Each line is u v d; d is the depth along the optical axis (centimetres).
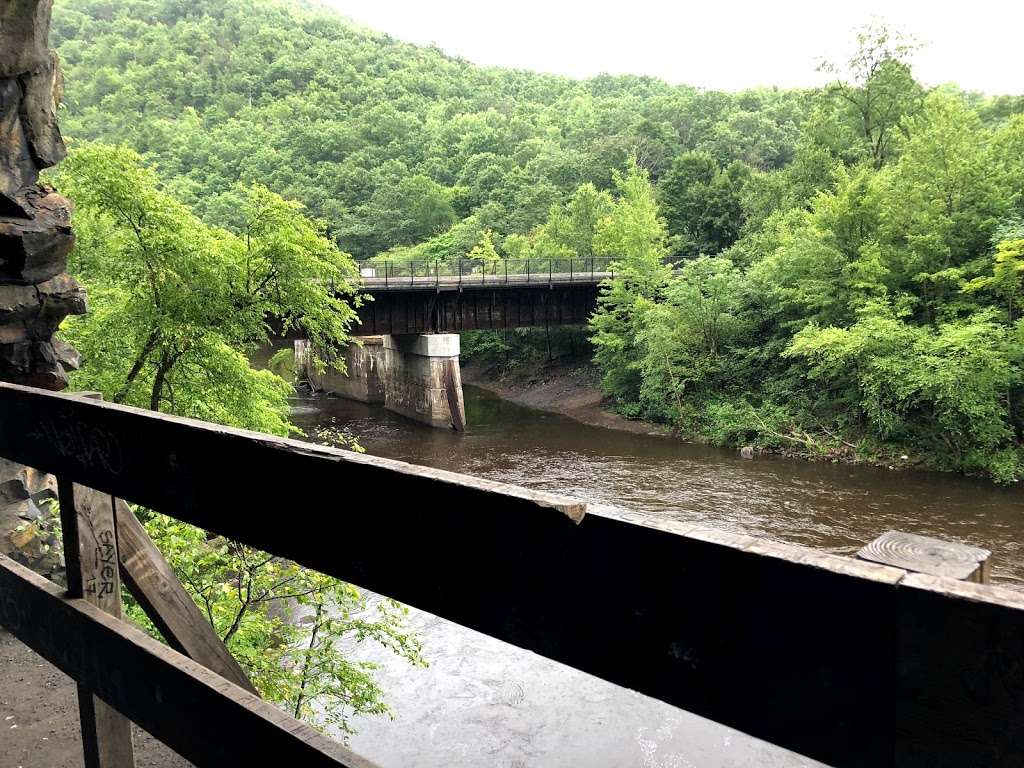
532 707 870
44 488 546
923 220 2241
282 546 140
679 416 2575
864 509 1672
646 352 2803
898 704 70
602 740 808
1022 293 2069
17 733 336
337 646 986
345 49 14112
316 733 136
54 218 502
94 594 219
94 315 1182
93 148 1121
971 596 65
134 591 240
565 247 4303
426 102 12031
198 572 576
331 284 1495
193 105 12381
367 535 123
